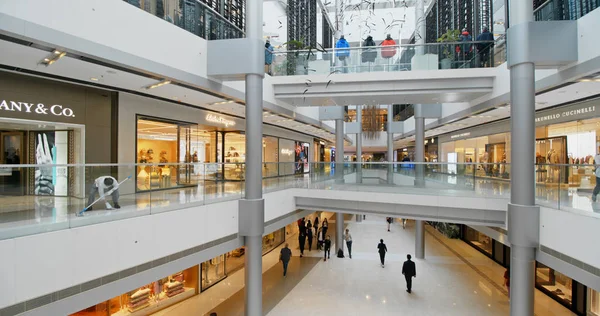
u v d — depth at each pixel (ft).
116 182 17.51
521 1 20.71
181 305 31.99
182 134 38.19
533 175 20.45
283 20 72.59
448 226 60.90
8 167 13.57
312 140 92.22
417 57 34.47
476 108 36.70
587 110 31.40
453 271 41.57
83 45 17.72
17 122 23.39
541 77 25.64
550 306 30.35
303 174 36.17
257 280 24.98
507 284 34.83
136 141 31.55
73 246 14.96
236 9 45.73
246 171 25.23
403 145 125.49
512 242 20.71
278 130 65.16
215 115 43.37
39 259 13.75
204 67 26.07
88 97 27.55
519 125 20.61
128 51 20.27
